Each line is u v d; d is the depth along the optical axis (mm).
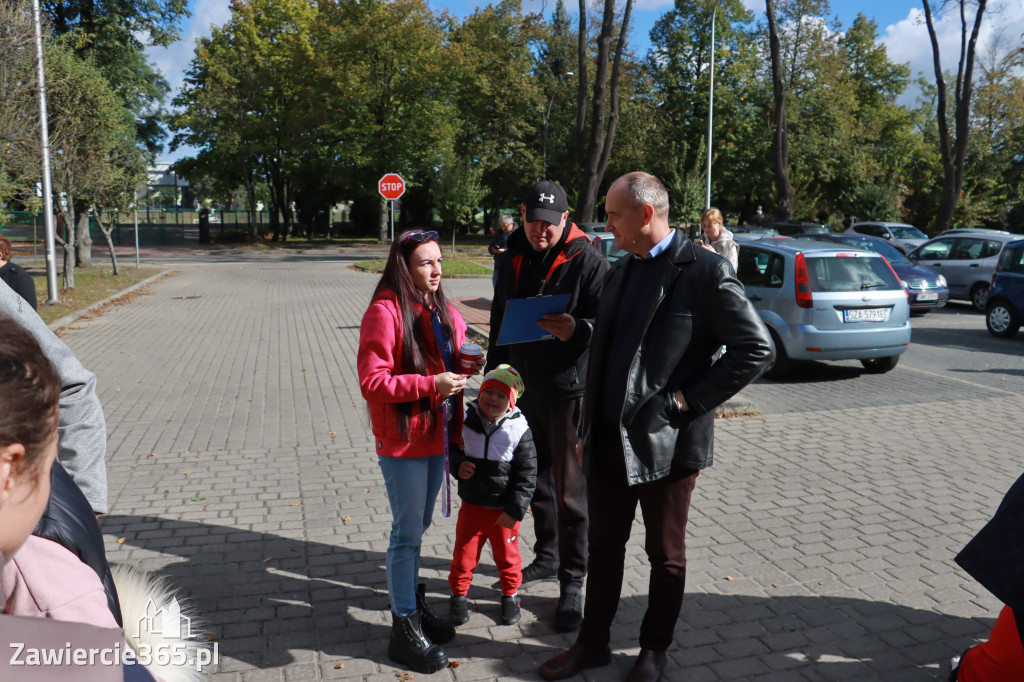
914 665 3225
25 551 1022
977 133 43844
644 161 42594
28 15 13875
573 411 3551
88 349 10750
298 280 21984
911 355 11320
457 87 41906
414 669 3131
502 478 3379
